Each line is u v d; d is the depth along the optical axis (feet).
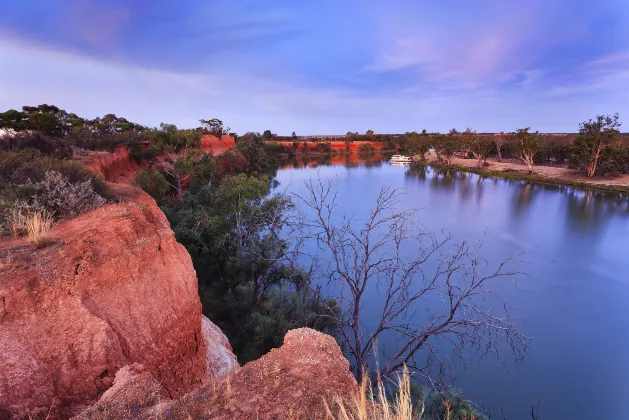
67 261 20.70
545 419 46.26
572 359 58.54
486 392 49.65
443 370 38.50
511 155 366.22
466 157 406.00
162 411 11.39
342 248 40.42
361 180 234.38
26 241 23.99
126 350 19.89
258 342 50.90
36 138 73.20
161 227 32.24
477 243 110.22
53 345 17.47
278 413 10.83
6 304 17.39
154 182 107.34
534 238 119.96
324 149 554.05
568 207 167.32
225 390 12.19
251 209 83.56
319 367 13.25
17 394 15.28
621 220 144.15
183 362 24.89
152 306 23.36
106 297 21.15
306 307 50.34
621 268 95.50
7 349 16.25
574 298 79.20
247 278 67.15
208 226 76.18
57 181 32.58
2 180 37.52
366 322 59.11
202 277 70.95
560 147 311.06
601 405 48.42
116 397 12.44
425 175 279.69
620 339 64.23
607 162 233.55
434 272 78.54
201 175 144.87
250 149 267.39
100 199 34.30
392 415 9.96
